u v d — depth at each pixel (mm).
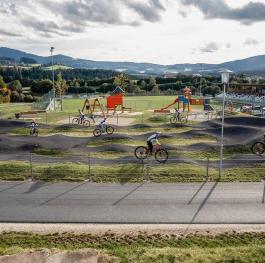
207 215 15852
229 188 19062
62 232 14281
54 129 38594
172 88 139250
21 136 33125
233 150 27328
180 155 25891
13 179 20469
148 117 50938
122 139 32062
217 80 151125
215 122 42969
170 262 11234
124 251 12172
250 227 14742
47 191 18719
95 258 11492
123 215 15852
